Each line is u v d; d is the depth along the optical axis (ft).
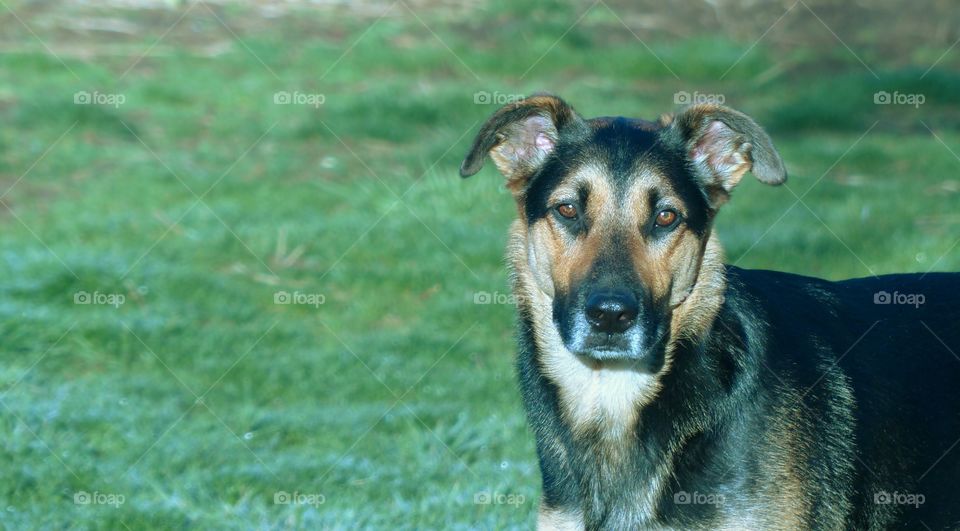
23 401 36.14
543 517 23.36
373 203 53.78
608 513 22.54
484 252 48.70
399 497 30.66
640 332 21.84
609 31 83.10
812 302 24.04
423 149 60.95
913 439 23.06
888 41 81.20
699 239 22.88
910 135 65.21
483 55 76.79
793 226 50.06
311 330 43.06
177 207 53.88
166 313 43.50
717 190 23.65
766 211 52.24
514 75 74.64
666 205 22.52
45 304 43.50
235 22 82.74
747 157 23.53
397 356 40.60
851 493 22.31
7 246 48.70
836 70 75.56
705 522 21.66
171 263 47.70
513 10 85.25
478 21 83.76
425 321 43.75
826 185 56.08
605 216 22.54
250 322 43.55
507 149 24.31
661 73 75.15
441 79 73.56
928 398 23.27
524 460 32.78
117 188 56.34
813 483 21.77
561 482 23.08
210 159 60.39
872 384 23.04
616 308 21.54
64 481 31.76
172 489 31.60
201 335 41.78
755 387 22.02
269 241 50.06
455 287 46.01
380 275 46.96
